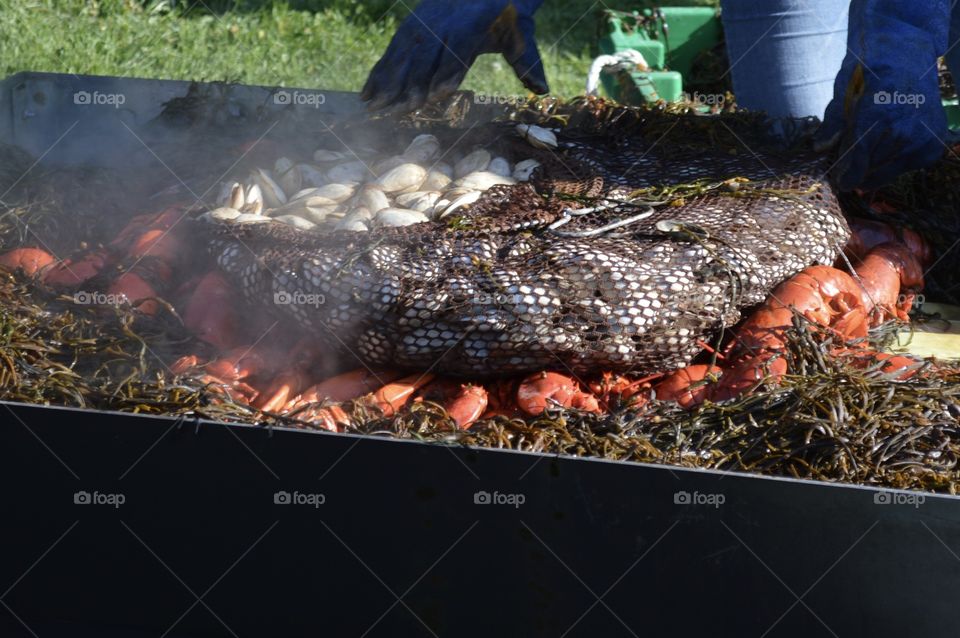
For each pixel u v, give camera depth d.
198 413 2.27
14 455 2.28
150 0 7.19
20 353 2.51
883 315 3.01
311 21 7.37
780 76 4.10
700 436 2.38
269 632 2.36
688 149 3.54
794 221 2.86
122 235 3.12
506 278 2.46
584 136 3.68
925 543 1.96
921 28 3.03
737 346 2.69
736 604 2.11
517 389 2.55
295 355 2.62
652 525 2.07
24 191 3.48
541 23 7.86
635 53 4.79
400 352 2.50
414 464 2.12
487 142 3.44
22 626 2.46
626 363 2.54
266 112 4.12
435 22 3.32
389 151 3.61
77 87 4.11
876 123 2.94
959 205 3.68
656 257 2.56
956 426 2.37
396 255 2.53
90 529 2.32
